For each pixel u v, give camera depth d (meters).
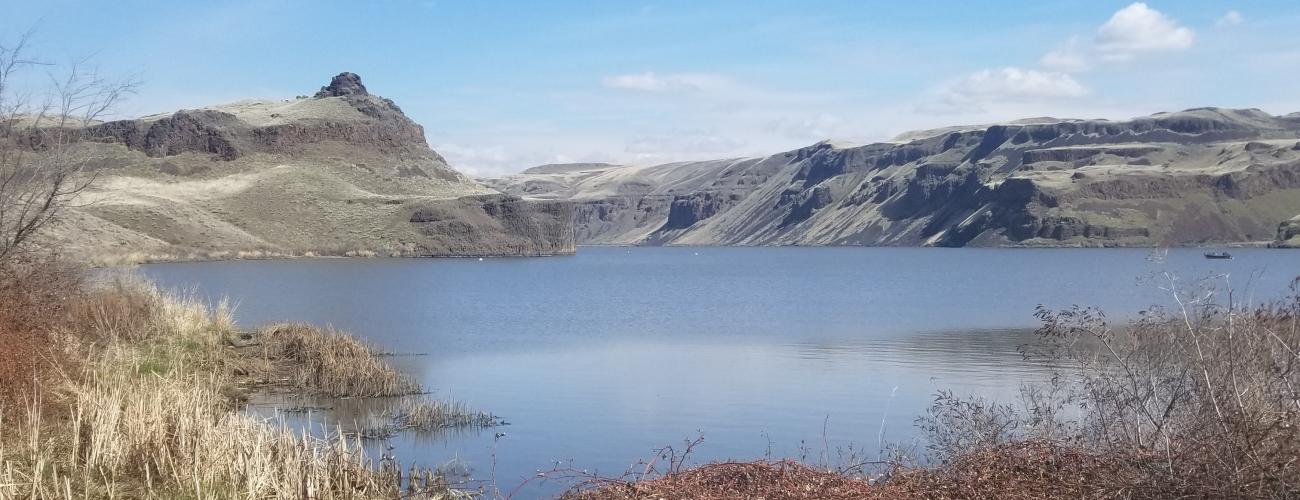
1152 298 69.25
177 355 21.67
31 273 18.94
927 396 24.61
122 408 12.45
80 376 14.13
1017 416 15.82
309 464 10.96
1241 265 135.88
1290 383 9.37
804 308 63.50
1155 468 8.68
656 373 29.88
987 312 58.50
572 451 17.81
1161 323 12.38
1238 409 8.80
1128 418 11.05
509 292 82.75
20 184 18.86
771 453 17.52
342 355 25.66
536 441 18.59
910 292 83.88
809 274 131.88
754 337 42.94
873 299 73.81
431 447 17.73
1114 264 163.38
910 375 29.12
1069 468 9.24
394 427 19.30
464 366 31.47
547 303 68.50
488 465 16.28
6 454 10.09
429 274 116.44
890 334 44.09
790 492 9.09
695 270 150.62
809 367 31.50
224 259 148.38
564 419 21.20
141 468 10.37
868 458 16.69
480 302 68.12
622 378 28.61
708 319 53.84
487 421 20.48
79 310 21.38
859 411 22.48
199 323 27.30
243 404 20.44
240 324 42.66
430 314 55.31
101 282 27.09
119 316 23.00
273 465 10.61
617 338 42.25
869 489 9.34
